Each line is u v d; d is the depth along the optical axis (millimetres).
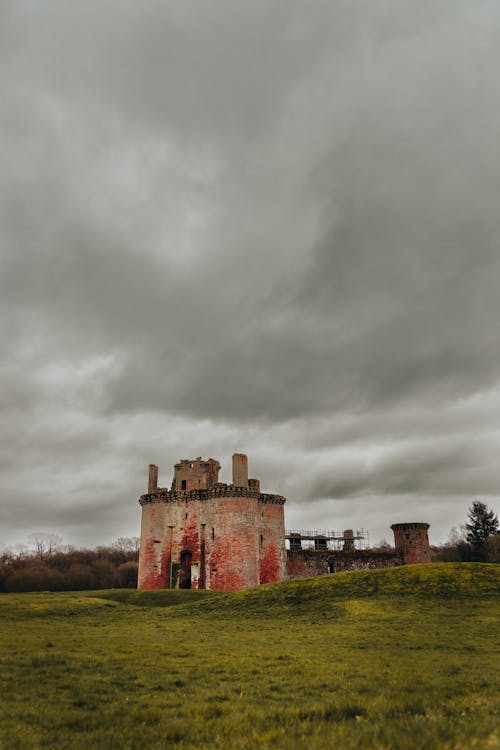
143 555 71500
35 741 10234
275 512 75625
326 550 85062
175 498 72125
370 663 19328
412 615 33375
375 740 8867
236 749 9484
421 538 89812
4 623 32062
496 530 118438
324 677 16578
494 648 23250
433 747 8461
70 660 18594
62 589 112125
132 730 10906
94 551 154000
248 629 30844
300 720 11578
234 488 69375
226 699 13891
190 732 10766
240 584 65812
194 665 18516
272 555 73250
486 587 40812
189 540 70125
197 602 43719
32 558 130875
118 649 21875
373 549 92812
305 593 43094
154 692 14570
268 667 18391
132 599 49531
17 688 14562
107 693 14398
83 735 10703
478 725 9961
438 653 21984
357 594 41312
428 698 13102
